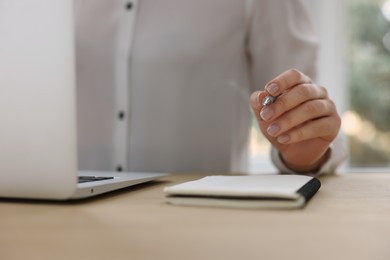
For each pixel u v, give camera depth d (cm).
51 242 27
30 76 39
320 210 37
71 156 39
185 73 106
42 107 38
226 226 31
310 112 63
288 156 75
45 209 38
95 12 110
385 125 160
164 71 106
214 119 107
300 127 65
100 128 107
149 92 106
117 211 37
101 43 108
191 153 106
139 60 106
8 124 39
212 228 30
